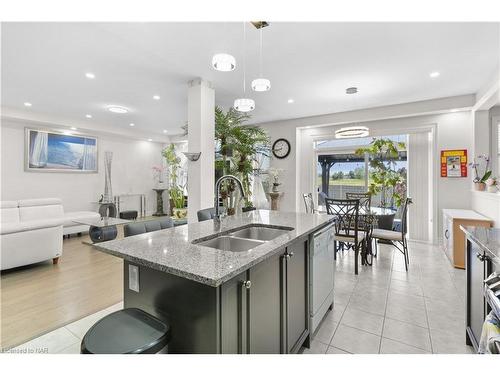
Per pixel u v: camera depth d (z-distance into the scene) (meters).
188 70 3.35
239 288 1.17
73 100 4.63
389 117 4.91
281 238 1.58
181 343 1.17
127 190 7.66
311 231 1.88
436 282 3.03
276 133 6.25
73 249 4.48
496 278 1.44
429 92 4.17
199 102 3.60
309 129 6.07
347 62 3.13
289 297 1.62
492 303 1.30
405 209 3.56
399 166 5.20
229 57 2.33
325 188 6.05
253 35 2.54
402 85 3.87
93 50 2.83
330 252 2.34
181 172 8.23
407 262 3.48
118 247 1.43
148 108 5.16
